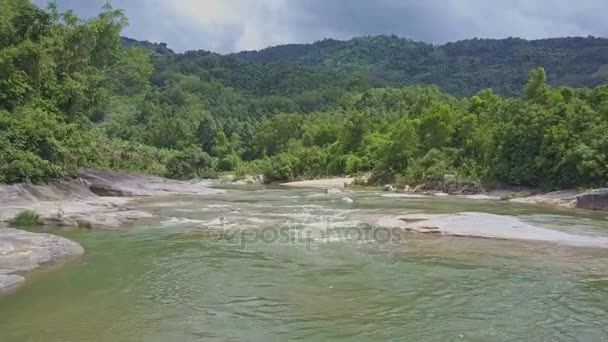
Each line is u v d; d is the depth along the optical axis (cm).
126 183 3503
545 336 788
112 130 8481
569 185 3133
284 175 6419
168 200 3009
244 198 3291
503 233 1675
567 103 3594
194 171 6900
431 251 1441
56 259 1293
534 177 3347
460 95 18000
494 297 997
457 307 934
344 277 1149
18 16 3170
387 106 11238
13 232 1430
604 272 1195
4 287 1038
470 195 3528
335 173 6475
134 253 1405
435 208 2559
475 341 769
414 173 4300
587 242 1549
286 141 10094
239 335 795
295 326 836
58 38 3397
